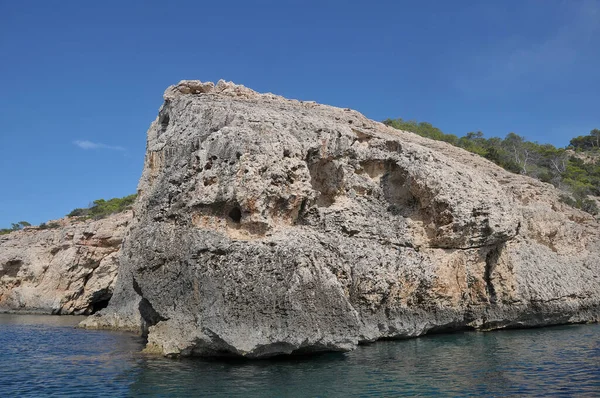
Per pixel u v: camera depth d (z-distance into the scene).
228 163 18.53
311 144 21.31
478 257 23.31
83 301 44.09
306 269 17.03
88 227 45.28
